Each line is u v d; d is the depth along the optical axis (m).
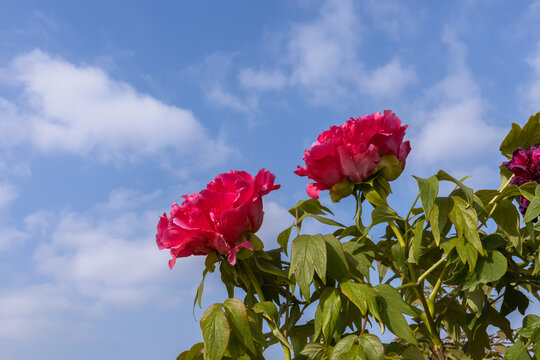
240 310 0.91
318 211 1.05
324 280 0.90
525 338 0.95
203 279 0.97
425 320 0.99
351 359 0.86
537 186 0.91
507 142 1.07
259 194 0.96
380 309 0.90
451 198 0.95
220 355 0.88
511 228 1.00
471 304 1.03
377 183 1.00
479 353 1.07
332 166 0.99
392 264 1.07
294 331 1.06
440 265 1.05
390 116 0.99
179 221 0.94
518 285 1.09
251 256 0.99
